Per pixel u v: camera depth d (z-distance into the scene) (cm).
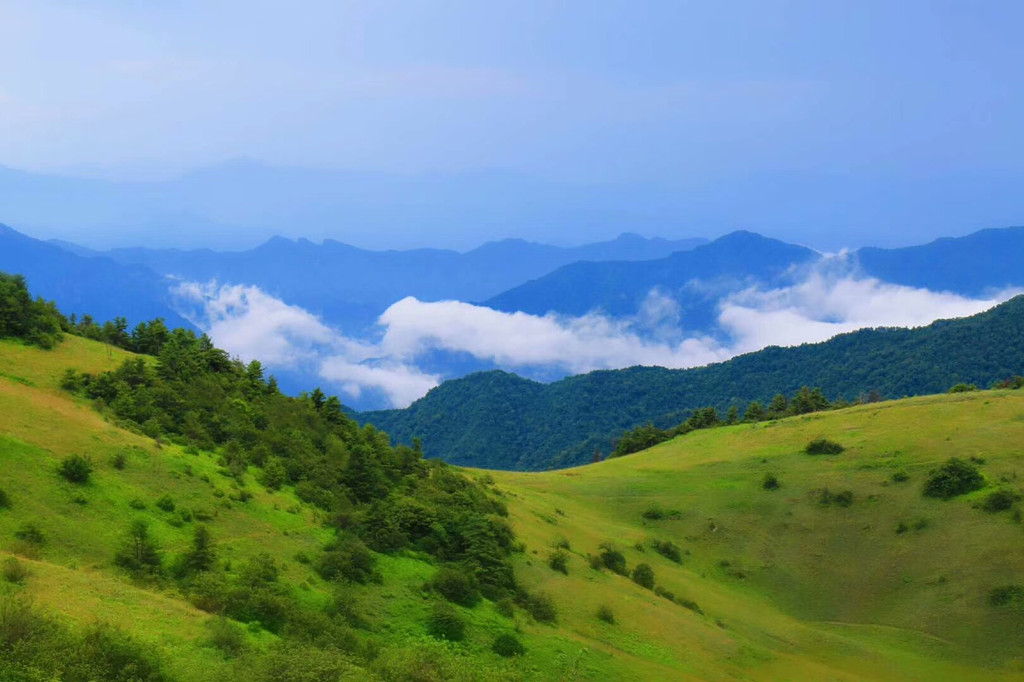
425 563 6275
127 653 3170
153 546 4625
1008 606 7675
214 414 7606
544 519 9494
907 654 7262
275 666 3481
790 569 9388
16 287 8844
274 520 5888
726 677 6012
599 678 5225
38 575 3834
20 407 5934
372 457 8088
